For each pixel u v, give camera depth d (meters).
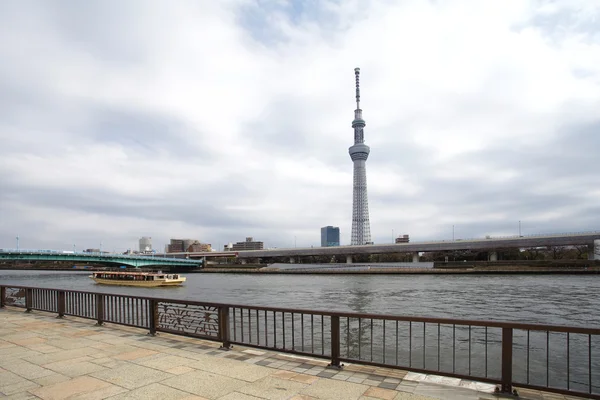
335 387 8.03
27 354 11.02
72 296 17.34
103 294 15.60
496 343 26.09
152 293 68.56
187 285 88.38
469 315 39.31
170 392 7.91
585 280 83.81
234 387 8.12
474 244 137.75
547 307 44.09
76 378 8.87
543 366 21.50
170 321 13.61
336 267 161.62
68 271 188.38
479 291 62.88
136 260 140.38
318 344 24.84
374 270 120.00
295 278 110.62
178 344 12.05
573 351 24.20
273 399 7.43
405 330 30.11
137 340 12.70
